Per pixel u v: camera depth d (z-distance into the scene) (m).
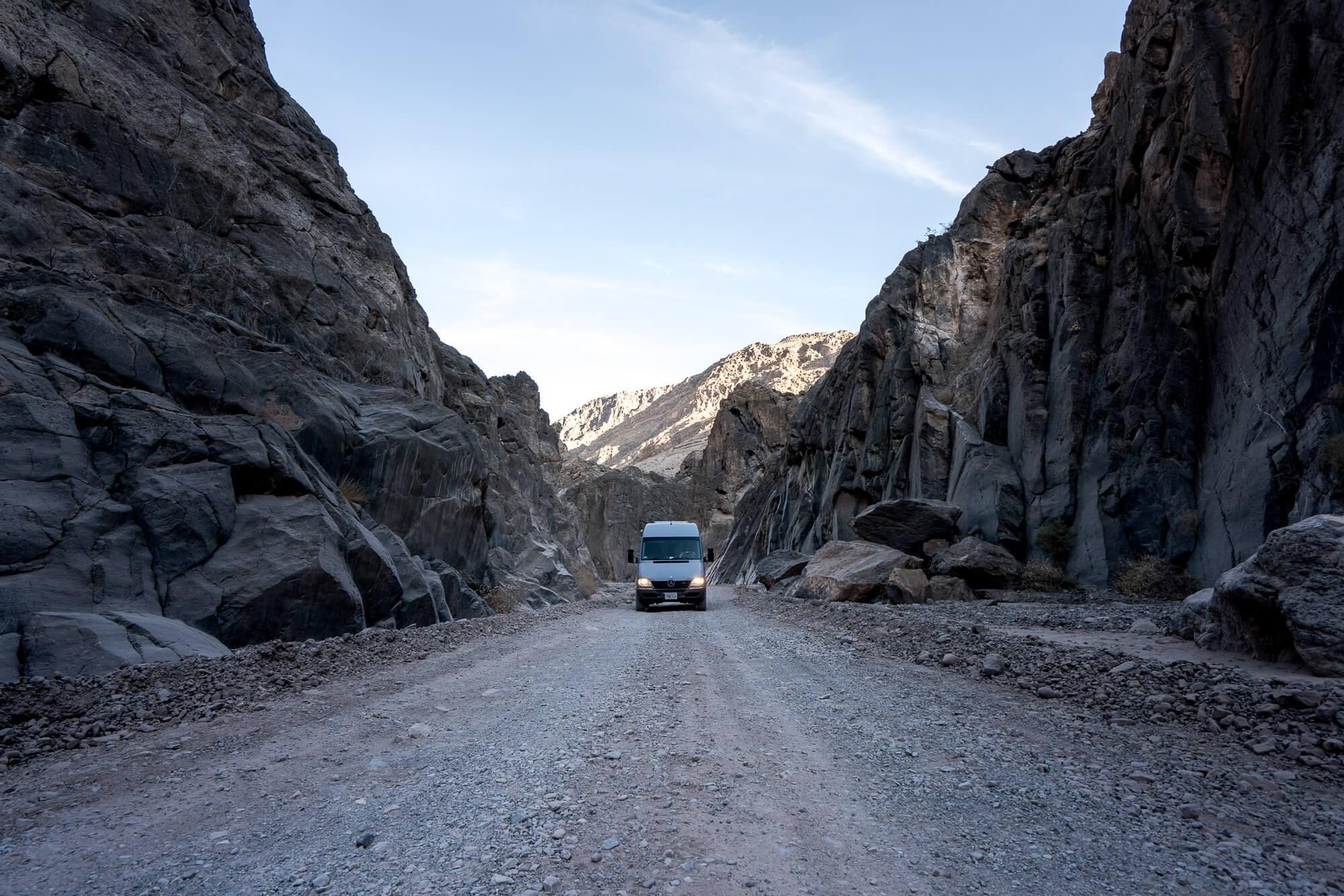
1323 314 18.27
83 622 9.09
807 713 6.55
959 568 23.98
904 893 3.04
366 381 27.02
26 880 3.26
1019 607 17.84
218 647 10.13
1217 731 5.76
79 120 19.31
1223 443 20.98
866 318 42.84
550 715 6.54
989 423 29.45
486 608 22.11
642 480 121.12
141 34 23.38
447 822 3.92
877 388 40.06
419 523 22.06
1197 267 23.05
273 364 18.48
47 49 19.02
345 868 3.35
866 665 9.38
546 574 43.66
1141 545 22.00
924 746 5.40
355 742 5.63
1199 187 22.81
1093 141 33.56
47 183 18.14
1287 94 20.58
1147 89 25.52
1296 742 5.32
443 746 5.49
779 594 26.44
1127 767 4.84
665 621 16.97
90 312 14.17
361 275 28.92
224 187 23.34
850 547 25.89
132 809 4.19
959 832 3.73
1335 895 3.01
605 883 3.16
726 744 5.49
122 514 11.59
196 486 12.70
